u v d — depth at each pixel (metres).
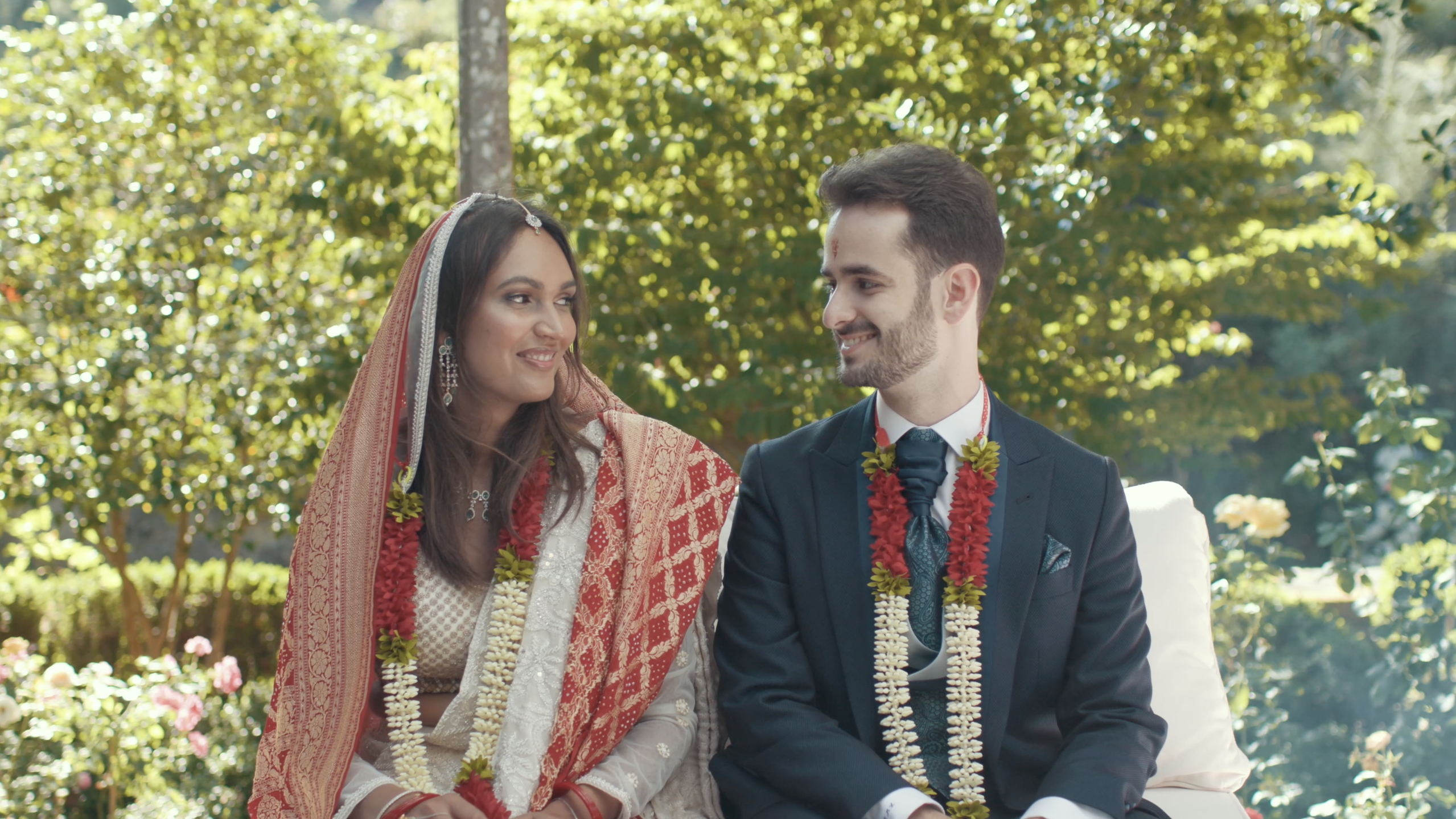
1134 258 5.50
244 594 8.52
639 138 5.21
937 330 1.99
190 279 6.40
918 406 2.07
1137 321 6.10
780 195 5.60
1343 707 4.84
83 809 3.86
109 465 6.57
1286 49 5.55
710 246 5.43
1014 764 2.02
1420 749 4.10
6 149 6.96
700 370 5.71
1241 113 5.86
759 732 1.99
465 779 1.97
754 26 5.73
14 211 6.69
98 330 6.41
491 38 4.06
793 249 5.16
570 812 1.94
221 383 6.26
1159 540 2.45
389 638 2.04
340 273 6.27
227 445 6.78
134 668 7.29
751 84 5.38
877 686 2.00
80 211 6.78
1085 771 1.87
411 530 2.09
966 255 1.97
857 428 2.16
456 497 2.13
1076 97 5.08
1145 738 1.96
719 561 2.34
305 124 6.16
